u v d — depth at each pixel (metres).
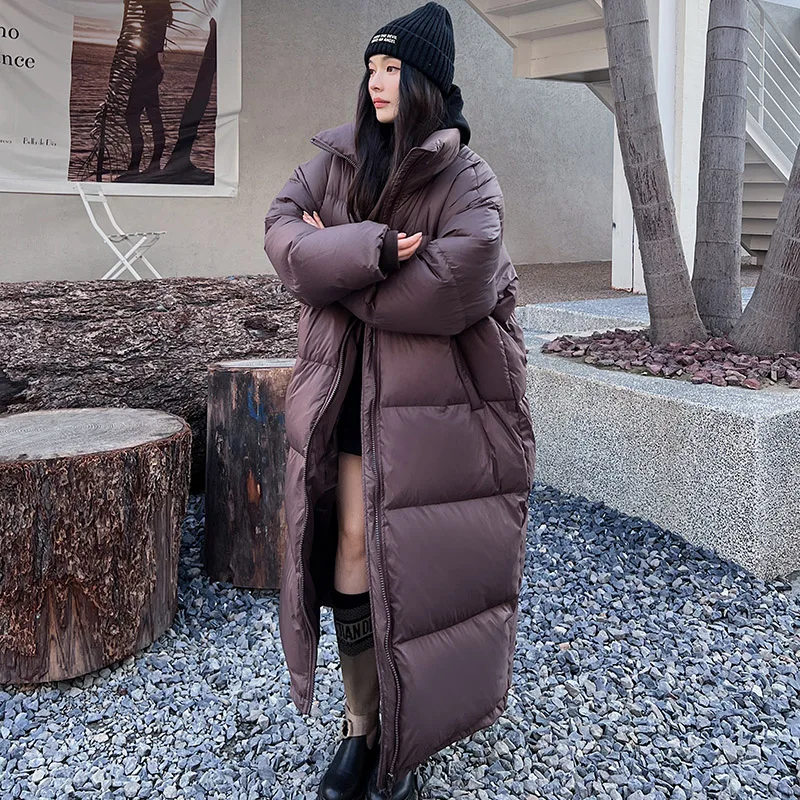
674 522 3.12
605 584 2.84
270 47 8.61
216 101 7.88
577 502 3.47
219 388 2.77
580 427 3.49
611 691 2.23
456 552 1.62
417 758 1.61
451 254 1.51
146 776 1.89
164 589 2.49
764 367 3.39
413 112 1.55
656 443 3.14
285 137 8.84
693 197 7.09
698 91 6.93
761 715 2.12
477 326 1.65
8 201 7.31
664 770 1.90
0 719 2.14
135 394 3.38
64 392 3.25
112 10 7.29
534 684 2.25
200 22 7.67
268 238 1.65
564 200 11.33
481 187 1.61
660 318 4.04
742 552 2.88
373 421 1.60
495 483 1.69
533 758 1.95
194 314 3.43
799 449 2.86
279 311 3.58
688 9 6.74
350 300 1.57
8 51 6.93
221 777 1.87
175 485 2.47
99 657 2.29
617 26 3.73
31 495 2.16
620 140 3.92
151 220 8.07
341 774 1.76
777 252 3.69
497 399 1.69
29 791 1.84
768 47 7.95
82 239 7.70
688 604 2.68
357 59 9.21
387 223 1.64
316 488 1.67
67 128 7.28
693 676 2.29
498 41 10.38
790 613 2.63
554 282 8.57
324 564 1.82
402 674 1.57
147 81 7.54
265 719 2.09
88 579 2.23
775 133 7.93
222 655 2.44
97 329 3.27
